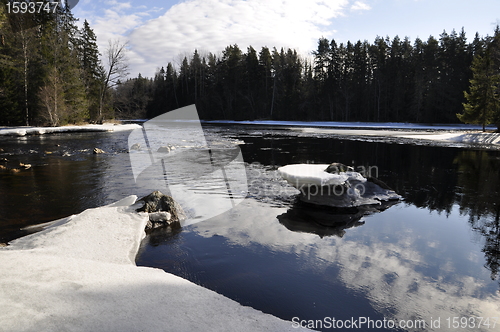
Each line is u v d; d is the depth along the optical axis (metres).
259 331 1.98
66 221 4.48
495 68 25.91
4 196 6.12
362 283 3.00
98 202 5.69
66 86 31.33
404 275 3.18
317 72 58.88
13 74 30.03
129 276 2.70
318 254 3.67
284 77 60.62
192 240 4.04
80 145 15.71
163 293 2.41
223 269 3.25
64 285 2.35
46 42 31.39
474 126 38.00
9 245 3.48
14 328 1.72
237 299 2.66
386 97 51.12
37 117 29.94
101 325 1.84
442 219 5.11
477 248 3.93
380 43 54.50
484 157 12.77
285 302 2.64
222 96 63.38
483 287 2.96
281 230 4.48
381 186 6.63
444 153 13.98
